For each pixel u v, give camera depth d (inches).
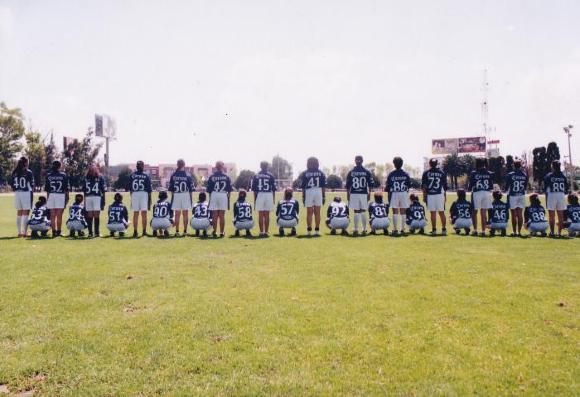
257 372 157.3
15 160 3260.3
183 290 262.1
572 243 450.3
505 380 151.2
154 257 371.2
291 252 396.2
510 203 540.4
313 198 539.8
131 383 149.7
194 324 203.8
